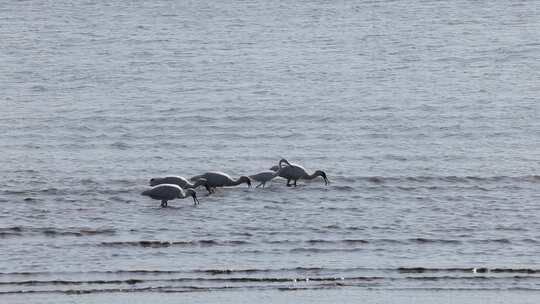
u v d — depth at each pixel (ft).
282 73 400.88
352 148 287.48
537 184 250.16
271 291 182.29
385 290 182.91
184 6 588.91
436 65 414.82
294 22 536.01
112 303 176.14
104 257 199.00
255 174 250.16
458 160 273.13
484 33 489.26
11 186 247.09
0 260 196.54
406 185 249.55
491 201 236.02
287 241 208.54
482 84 375.25
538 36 475.72
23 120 320.29
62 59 431.43
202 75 398.01
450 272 191.21
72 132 305.12
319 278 188.44
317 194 241.55
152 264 195.31
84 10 575.79
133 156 279.08
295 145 291.79
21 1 604.08
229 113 330.75
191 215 225.35
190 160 275.59
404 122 317.22
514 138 297.33
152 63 423.23
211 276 189.16
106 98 355.56
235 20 542.16
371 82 382.63
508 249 203.72
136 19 546.26
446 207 231.50
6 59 431.02
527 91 361.51
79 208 230.68
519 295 180.96
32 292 180.55
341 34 496.64
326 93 362.74
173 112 332.19
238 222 220.64
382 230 215.31
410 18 541.34
